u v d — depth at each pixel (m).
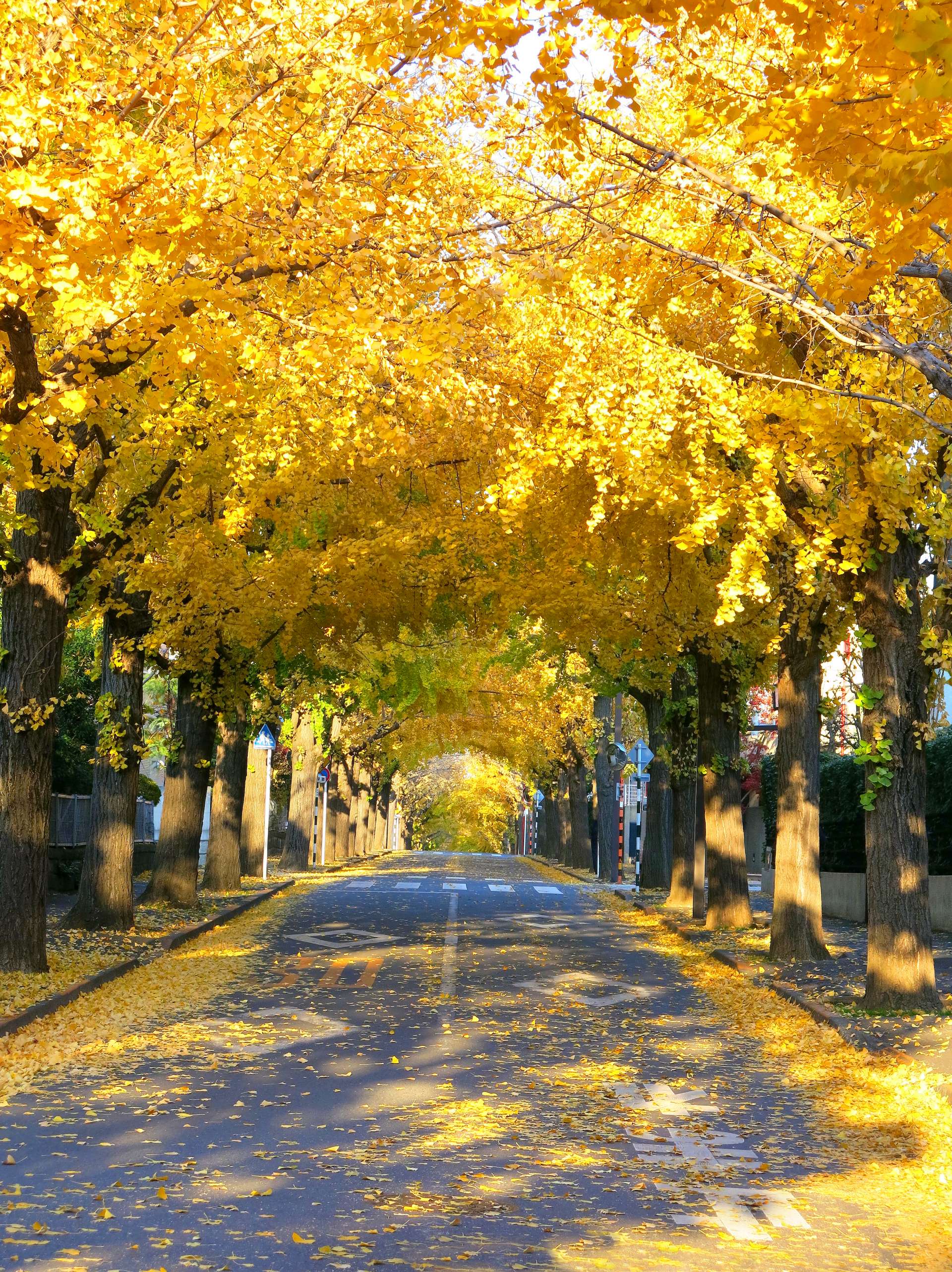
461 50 6.29
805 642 16.34
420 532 17.17
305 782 39.94
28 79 7.86
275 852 50.97
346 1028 11.48
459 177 10.38
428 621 22.70
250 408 14.48
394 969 15.85
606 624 18.45
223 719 23.09
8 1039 10.11
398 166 9.56
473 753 65.75
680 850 27.31
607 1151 7.31
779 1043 11.07
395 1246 5.48
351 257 9.06
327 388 12.01
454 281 9.19
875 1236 5.90
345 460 16.61
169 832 23.03
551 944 19.28
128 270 9.28
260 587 18.17
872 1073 9.49
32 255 7.82
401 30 6.55
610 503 14.85
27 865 13.64
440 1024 11.80
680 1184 6.67
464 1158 7.03
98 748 18.52
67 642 28.88
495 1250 5.47
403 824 93.69
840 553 12.45
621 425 11.20
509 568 18.11
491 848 119.50
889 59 5.55
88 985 13.01
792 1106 8.70
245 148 8.47
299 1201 6.11
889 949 12.28
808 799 16.55
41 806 13.81
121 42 8.39
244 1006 12.66
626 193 10.71
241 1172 6.60
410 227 9.22
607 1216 6.05
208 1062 9.72
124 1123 7.67
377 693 28.48
